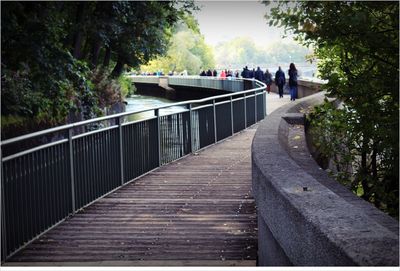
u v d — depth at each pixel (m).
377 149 6.50
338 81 6.29
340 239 2.69
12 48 13.60
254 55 158.62
